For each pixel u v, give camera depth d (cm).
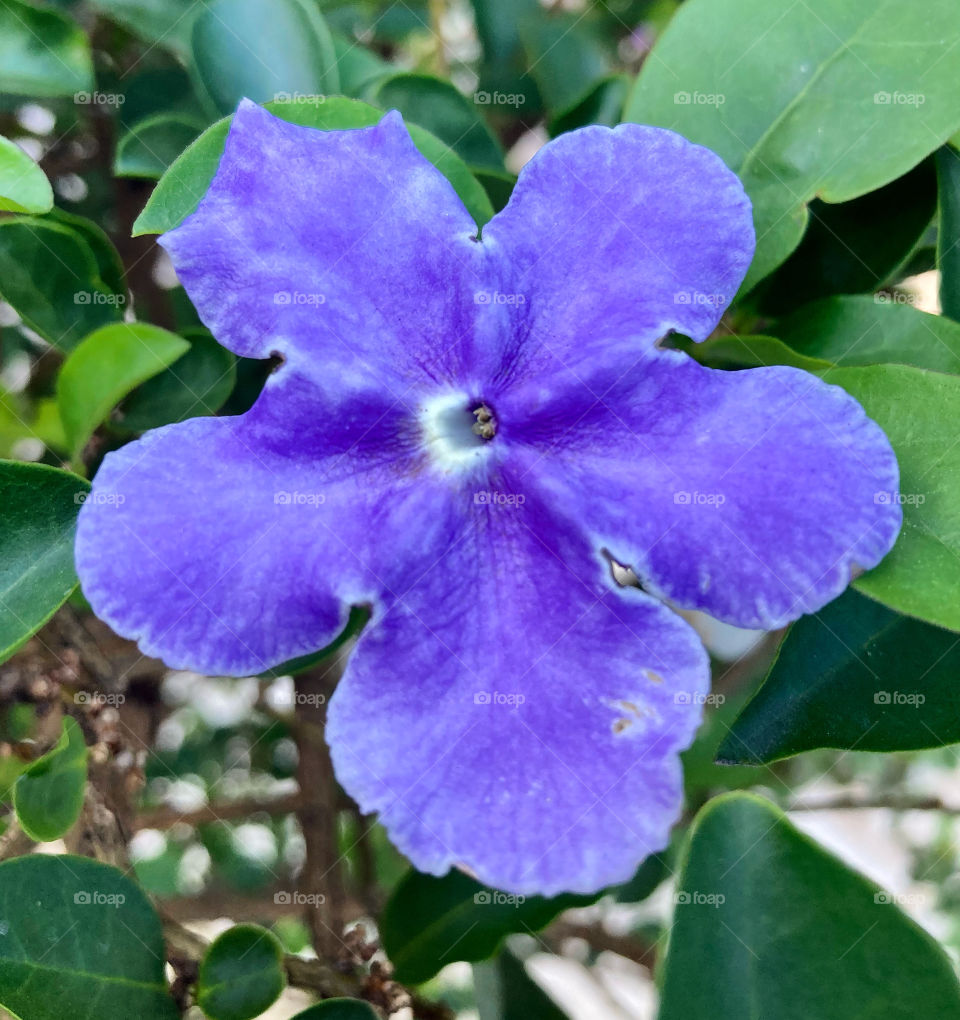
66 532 5
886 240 6
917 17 6
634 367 5
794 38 6
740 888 5
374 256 5
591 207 5
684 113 6
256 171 5
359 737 5
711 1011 5
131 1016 5
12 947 5
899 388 5
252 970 6
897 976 5
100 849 6
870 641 6
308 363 5
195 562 5
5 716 6
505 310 5
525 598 5
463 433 5
